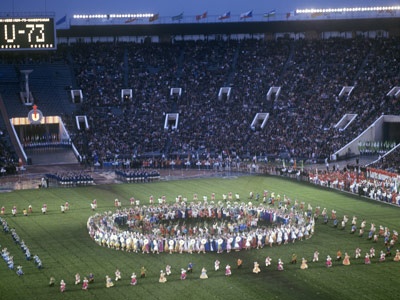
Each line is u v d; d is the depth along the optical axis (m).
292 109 152.25
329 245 78.62
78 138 145.75
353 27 172.88
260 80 161.50
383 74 156.12
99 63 167.25
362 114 146.25
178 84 161.88
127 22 174.12
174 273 68.81
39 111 145.50
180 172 131.88
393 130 144.50
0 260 73.75
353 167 127.06
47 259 74.00
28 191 112.69
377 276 66.94
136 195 108.88
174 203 100.69
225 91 160.50
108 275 68.25
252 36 183.62
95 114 152.00
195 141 145.75
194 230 82.75
